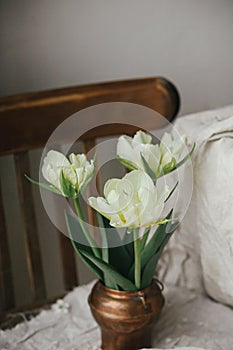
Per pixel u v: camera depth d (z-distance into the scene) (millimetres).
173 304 1156
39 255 1293
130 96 1320
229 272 1068
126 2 1384
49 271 1496
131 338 1021
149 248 978
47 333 1120
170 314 1134
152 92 1333
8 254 1279
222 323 1101
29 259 1285
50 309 1190
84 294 1207
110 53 1407
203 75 1491
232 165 1002
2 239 1267
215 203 1043
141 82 1326
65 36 1357
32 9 1312
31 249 1284
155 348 1054
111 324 1004
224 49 1487
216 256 1084
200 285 1188
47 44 1348
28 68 1347
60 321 1149
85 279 1532
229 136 1034
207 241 1089
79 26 1361
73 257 1328
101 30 1383
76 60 1383
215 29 1464
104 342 1053
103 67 1411
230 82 1519
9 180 1391
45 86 1374
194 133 1120
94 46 1389
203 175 1054
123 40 1408
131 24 1402
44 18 1328
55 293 1521
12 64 1330
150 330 1037
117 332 1014
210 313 1127
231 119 1043
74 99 1277
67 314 1167
